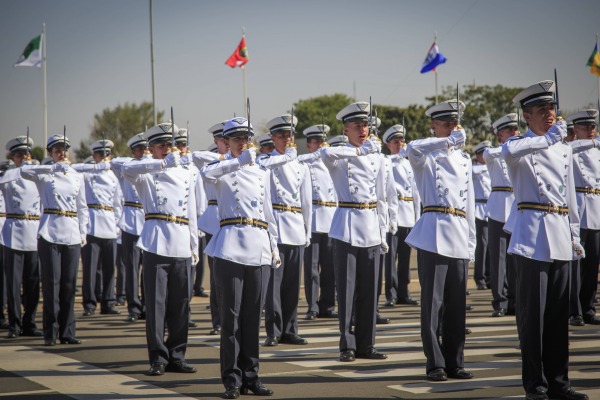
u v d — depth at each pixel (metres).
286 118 9.68
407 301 13.13
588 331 9.73
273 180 9.54
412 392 6.59
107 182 12.89
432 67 24.92
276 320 9.28
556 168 6.46
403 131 13.07
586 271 10.41
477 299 13.30
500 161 11.22
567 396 6.32
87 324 11.43
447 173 7.36
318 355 8.49
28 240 10.44
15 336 10.35
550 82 6.46
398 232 13.00
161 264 7.73
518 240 6.44
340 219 8.29
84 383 7.21
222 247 6.70
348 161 8.33
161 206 7.86
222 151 9.85
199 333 10.27
